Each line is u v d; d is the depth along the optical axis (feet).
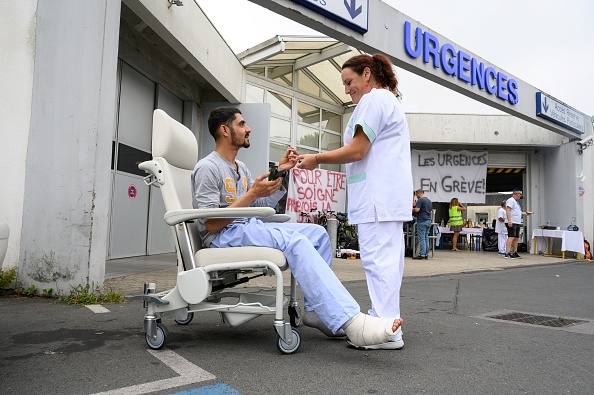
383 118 8.32
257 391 6.02
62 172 12.72
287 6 20.83
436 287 18.03
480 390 6.28
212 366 7.05
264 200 9.42
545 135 48.44
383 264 8.32
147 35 24.03
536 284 20.06
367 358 7.66
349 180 8.89
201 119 31.99
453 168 50.52
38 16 13.16
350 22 23.09
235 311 7.85
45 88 12.96
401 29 26.61
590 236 46.75
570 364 7.61
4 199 12.87
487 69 33.47
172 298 7.86
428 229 35.14
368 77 8.99
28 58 13.03
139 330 9.29
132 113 25.12
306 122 39.24
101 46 12.82
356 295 15.15
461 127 48.39
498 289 17.88
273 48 30.55
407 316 11.75
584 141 46.60
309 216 36.47
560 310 13.29
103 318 10.35
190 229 8.55
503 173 55.47
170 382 6.30
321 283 7.51
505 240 42.39
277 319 7.68
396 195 8.40
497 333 9.88
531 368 7.34
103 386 6.12
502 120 48.42
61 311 11.05
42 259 12.72
